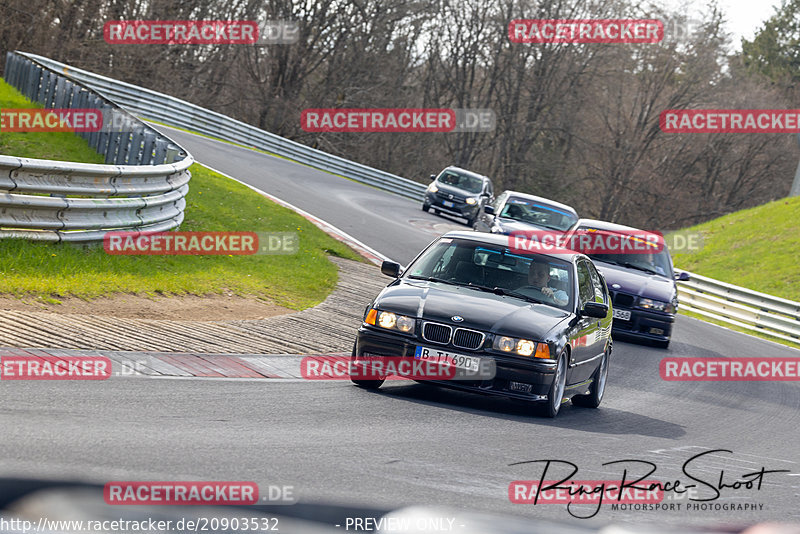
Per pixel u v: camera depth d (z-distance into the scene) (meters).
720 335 73.25
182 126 131.62
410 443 23.48
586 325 33.62
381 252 76.25
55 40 157.50
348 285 58.44
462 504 18.12
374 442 22.98
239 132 135.75
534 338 29.78
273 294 48.75
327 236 75.06
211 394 26.05
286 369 32.38
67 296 35.94
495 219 66.38
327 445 21.86
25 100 88.75
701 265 123.69
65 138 76.25
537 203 68.62
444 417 27.86
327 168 138.12
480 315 30.22
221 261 53.88
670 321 57.03
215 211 67.88
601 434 29.47
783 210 132.12
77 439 18.84
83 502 13.86
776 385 51.16
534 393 29.73
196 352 31.67
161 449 19.08
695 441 30.92
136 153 69.69
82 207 43.28
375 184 140.25
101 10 167.62
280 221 73.31
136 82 168.25
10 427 19.05
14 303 32.75
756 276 114.31
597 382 36.31
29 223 40.91
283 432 22.59
